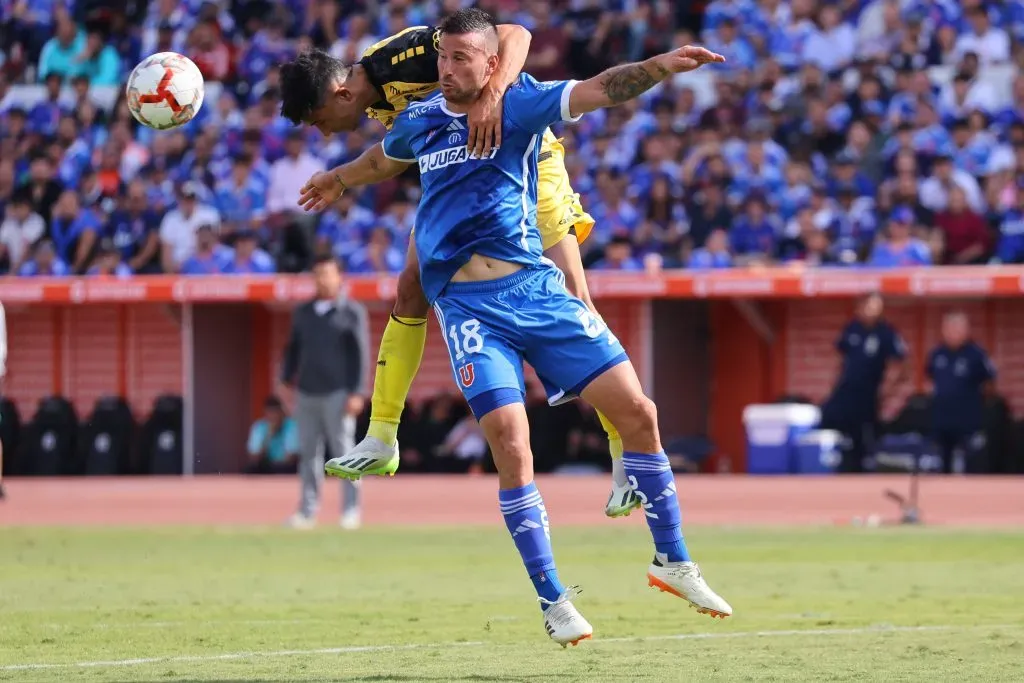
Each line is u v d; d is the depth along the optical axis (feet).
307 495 167.02
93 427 230.89
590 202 235.81
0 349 152.25
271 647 77.41
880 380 201.16
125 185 263.29
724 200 227.61
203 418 236.02
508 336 67.41
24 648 77.00
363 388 164.86
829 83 244.01
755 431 204.13
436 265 68.28
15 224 259.19
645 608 95.61
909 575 115.85
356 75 75.87
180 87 79.56
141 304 244.22
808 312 230.07
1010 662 69.56
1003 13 254.06
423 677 65.62
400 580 114.32
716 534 155.74
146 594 105.09
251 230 246.27
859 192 228.22
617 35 266.77
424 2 279.49
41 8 295.07
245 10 285.64
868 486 186.60
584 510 183.62
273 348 246.88
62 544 148.15
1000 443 197.88
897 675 65.36
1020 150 226.58
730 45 259.39
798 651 74.38
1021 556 130.93
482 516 182.50
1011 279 204.74
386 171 74.13
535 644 78.18
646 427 67.77
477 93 67.05
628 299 226.99
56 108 278.87
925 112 234.38
